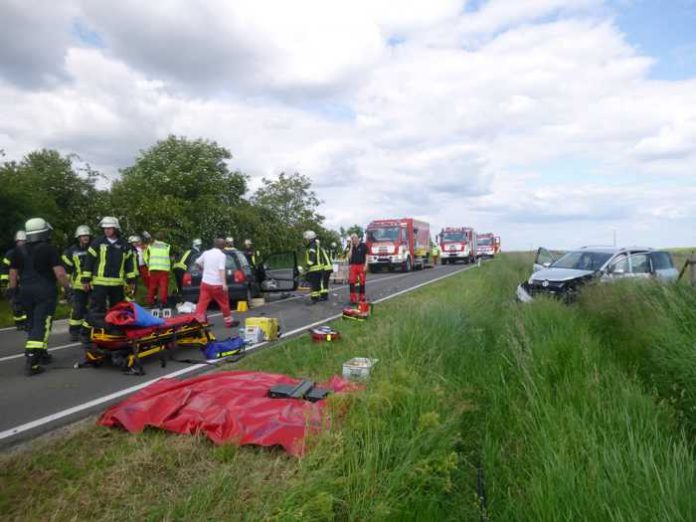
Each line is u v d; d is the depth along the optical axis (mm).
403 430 3924
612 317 8211
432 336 6738
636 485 3377
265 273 15234
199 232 21625
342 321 10664
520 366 5906
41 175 19328
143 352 7016
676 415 4926
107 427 4676
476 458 4316
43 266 7078
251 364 7051
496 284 16469
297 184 32844
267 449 4086
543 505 3385
